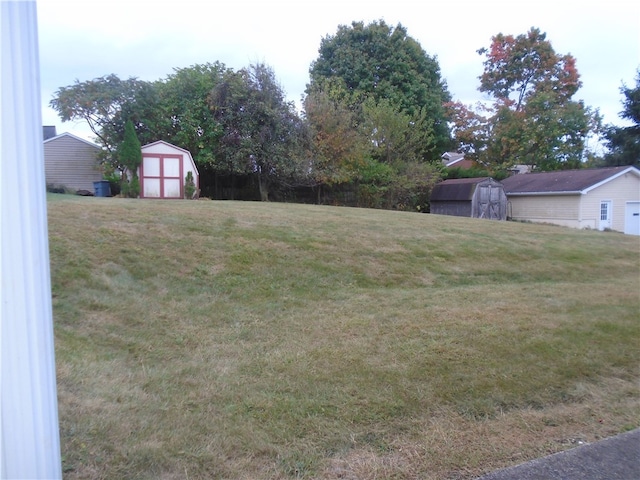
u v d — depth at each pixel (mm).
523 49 35625
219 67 20797
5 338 1657
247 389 3482
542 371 4070
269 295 5949
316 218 10664
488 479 2602
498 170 32031
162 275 5938
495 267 8445
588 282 8188
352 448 2846
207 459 2617
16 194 1646
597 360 4375
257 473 2547
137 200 12422
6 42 1601
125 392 3266
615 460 2832
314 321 5121
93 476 2371
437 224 12031
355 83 31125
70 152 21250
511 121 32500
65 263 5543
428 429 3098
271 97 20438
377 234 9516
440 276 7645
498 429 3150
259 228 8641
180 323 4773
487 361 4195
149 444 2676
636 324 5480
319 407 3279
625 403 3625
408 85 31188
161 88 19922
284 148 20812
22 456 1685
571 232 13953
